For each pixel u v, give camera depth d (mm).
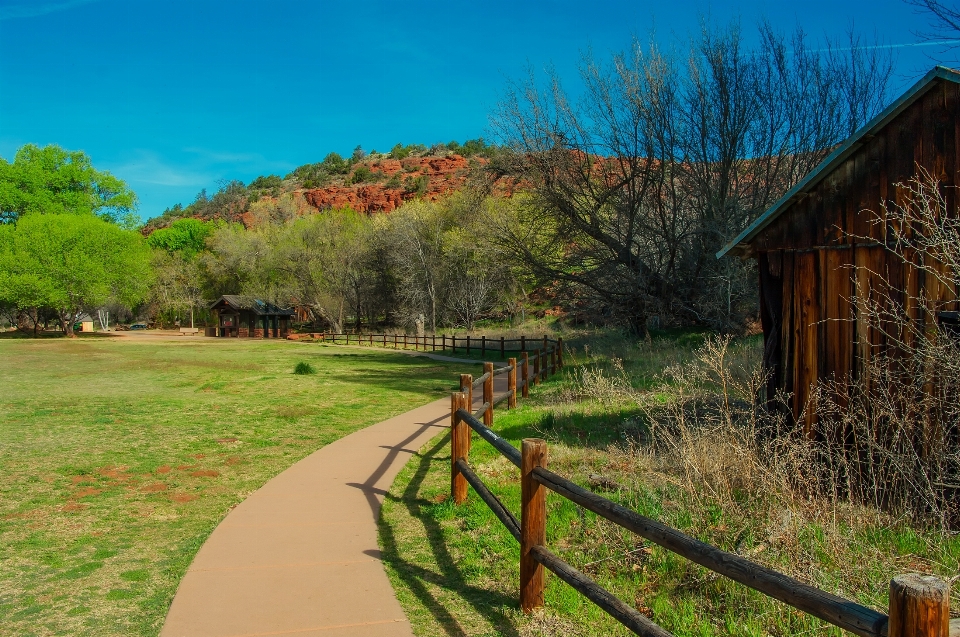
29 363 25375
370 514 6441
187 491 7391
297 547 5531
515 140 23969
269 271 59656
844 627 2205
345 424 11617
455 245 45250
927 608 1862
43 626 4117
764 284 7242
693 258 23047
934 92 5625
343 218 60781
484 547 5484
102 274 53375
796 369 6746
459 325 51062
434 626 4105
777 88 21406
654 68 22500
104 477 7984
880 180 6059
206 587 4676
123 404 13906
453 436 6773
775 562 4395
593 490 6504
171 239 88688
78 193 65938
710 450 5953
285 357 29422
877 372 5609
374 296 56875
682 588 4445
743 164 22219
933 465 5262
